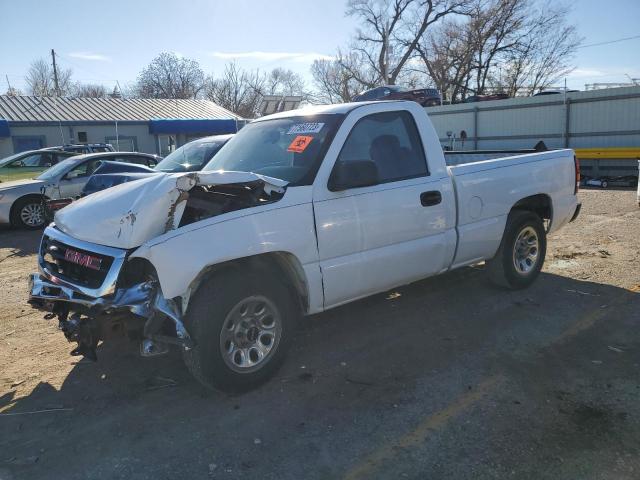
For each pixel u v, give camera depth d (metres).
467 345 4.41
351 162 3.93
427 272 4.72
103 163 10.20
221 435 3.23
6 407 3.64
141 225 3.34
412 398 3.59
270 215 3.64
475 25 43.44
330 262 3.98
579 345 4.34
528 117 22.64
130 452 3.09
